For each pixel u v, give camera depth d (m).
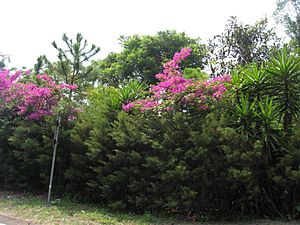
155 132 9.41
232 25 17.34
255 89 9.02
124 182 9.83
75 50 18.48
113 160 9.89
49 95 12.90
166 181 8.96
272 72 8.73
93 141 10.53
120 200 10.07
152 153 9.62
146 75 27.03
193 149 8.65
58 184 12.26
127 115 10.27
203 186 8.58
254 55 16.58
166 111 9.55
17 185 13.52
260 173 8.34
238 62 16.78
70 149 12.03
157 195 9.20
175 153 8.91
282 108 8.68
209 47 17.42
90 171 11.20
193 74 11.22
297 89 8.66
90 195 11.10
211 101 9.13
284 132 8.52
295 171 7.59
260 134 8.38
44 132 12.34
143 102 10.25
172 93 9.50
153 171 9.42
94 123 11.12
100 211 9.78
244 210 8.85
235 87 9.16
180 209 9.08
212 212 9.01
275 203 8.59
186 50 10.45
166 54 26.27
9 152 13.34
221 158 8.41
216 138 8.62
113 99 11.42
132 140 9.67
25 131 12.52
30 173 12.98
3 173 13.91
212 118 8.84
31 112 13.00
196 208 8.80
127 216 9.16
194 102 9.30
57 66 18.45
